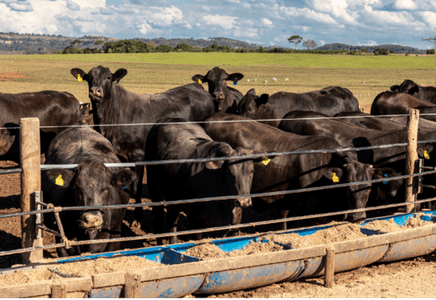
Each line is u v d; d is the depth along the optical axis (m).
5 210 8.72
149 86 45.00
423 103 12.44
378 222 6.53
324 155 7.61
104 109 9.10
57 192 5.89
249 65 98.69
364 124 9.57
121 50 146.88
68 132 7.49
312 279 5.62
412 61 106.94
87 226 5.04
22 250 4.39
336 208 7.73
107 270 4.71
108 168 6.08
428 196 8.66
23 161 4.64
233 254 5.26
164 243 7.64
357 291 5.13
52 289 4.02
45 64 80.25
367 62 105.50
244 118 8.82
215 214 6.51
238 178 6.01
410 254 6.20
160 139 7.91
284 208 8.05
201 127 8.49
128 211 9.38
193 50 159.25
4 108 9.45
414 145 7.47
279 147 7.95
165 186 7.50
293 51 152.38
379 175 7.21
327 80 60.00
